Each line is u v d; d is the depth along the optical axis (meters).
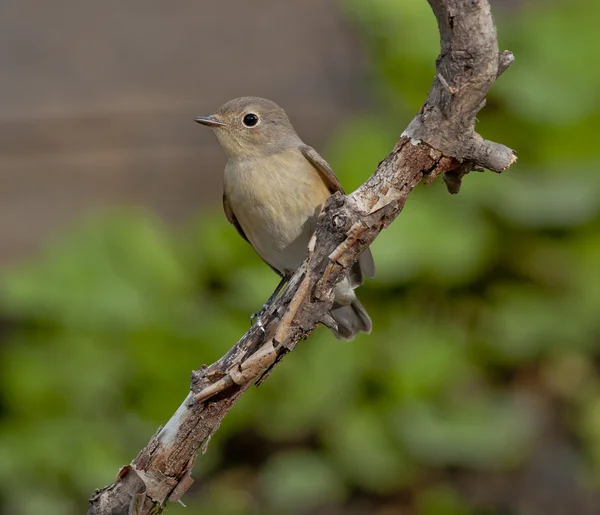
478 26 5.00
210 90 13.41
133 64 13.62
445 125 5.32
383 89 12.85
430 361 11.35
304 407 11.16
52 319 11.41
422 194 11.82
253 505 11.25
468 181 11.77
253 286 11.34
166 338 11.27
